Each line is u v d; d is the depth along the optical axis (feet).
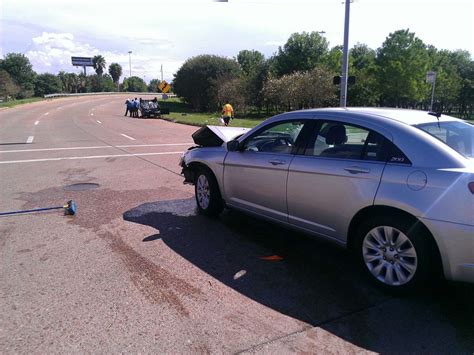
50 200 22.00
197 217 19.15
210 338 9.55
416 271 10.95
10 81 233.76
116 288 11.97
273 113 143.64
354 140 12.61
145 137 57.72
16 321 10.19
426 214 10.47
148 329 9.88
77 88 393.29
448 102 177.27
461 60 206.80
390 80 146.00
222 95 140.67
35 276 12.70
